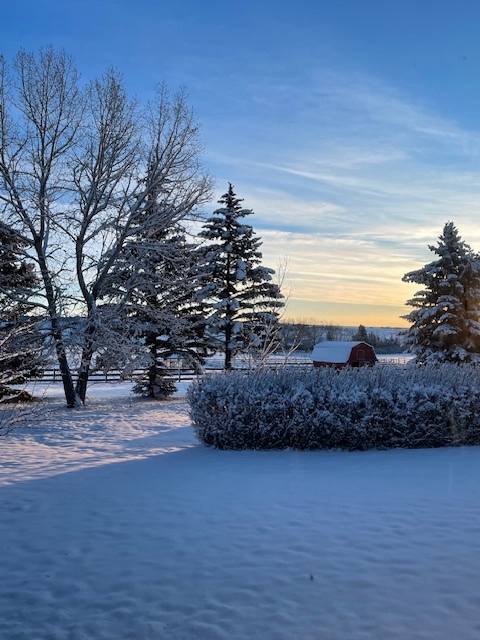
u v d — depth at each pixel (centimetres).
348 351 4316
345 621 397
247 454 1141
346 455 1107
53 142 2434
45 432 1703
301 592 446
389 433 1180
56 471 979
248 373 1334
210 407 1238
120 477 916
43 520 665
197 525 634
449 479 847
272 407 1175
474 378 1284
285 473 926
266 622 398
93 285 2580
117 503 740
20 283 2634
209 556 532
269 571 491
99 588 466
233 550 548
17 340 2256
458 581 460
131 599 443
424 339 3186
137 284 2578
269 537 584
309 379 1252
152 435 1630
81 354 2391
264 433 1179
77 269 2506
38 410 1847
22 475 941
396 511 672
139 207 2630
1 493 803
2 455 1211
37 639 384
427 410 1177
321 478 879
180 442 1452
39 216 2361
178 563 517
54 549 563
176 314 2930
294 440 1177
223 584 466
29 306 2331
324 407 1175
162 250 2564
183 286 2814
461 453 1095
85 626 401
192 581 475
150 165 2631
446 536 573
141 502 743
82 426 1852
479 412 1210
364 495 758
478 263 3080
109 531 618
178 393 3338
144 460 1098
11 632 395
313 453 1140
